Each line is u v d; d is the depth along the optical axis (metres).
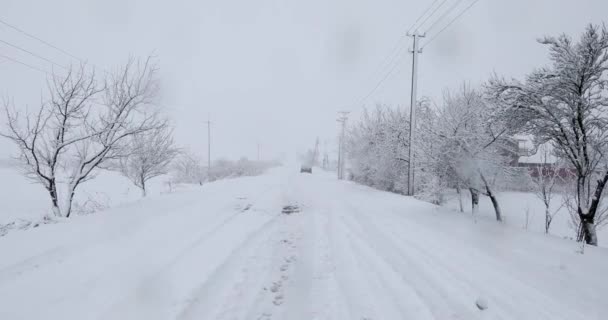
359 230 6.14
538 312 2.86
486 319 2.73
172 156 13.13
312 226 6.48
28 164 7.50
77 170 8.19
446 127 9.71
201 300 2.99
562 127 6.57
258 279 3.62
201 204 8.41
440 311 2.89
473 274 3.79
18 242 4.40
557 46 6.32
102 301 2.81
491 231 5.96
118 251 4.19
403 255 4.54
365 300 3.12
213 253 4.36
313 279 3.66
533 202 13.05
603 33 5.78
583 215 6.59
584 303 3.02
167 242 4.71
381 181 20.08
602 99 6.20
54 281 3.18
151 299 2.92
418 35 13.12
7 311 2.56
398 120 19.16
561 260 4.21
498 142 8.62
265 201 9.82
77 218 6.27
